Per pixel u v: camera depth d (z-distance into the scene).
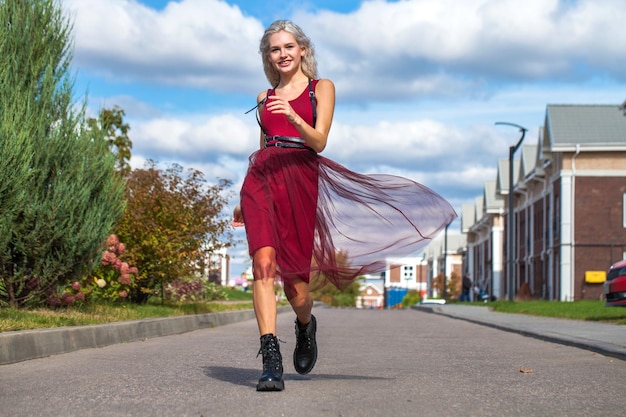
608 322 16.52
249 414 4.47
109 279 14.25
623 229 41.09
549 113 42.50
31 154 10.13
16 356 7.36
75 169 10.92
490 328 16.27
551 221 44.09
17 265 10.73
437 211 5.73
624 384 6.39
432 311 33.00
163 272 15.80
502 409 4.88
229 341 10.91
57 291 11.59
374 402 4.98
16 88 10.45
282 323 17.83
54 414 4.45
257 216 5.30
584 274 41.09
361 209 5.70
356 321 19.69
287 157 5.42
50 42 11.10
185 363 7.48
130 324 10.72
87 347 9.08
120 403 4.84
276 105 4.98
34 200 10.41
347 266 5.70
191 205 16.00
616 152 41.19
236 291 38.53
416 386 5.88
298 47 5.59
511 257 31.19
